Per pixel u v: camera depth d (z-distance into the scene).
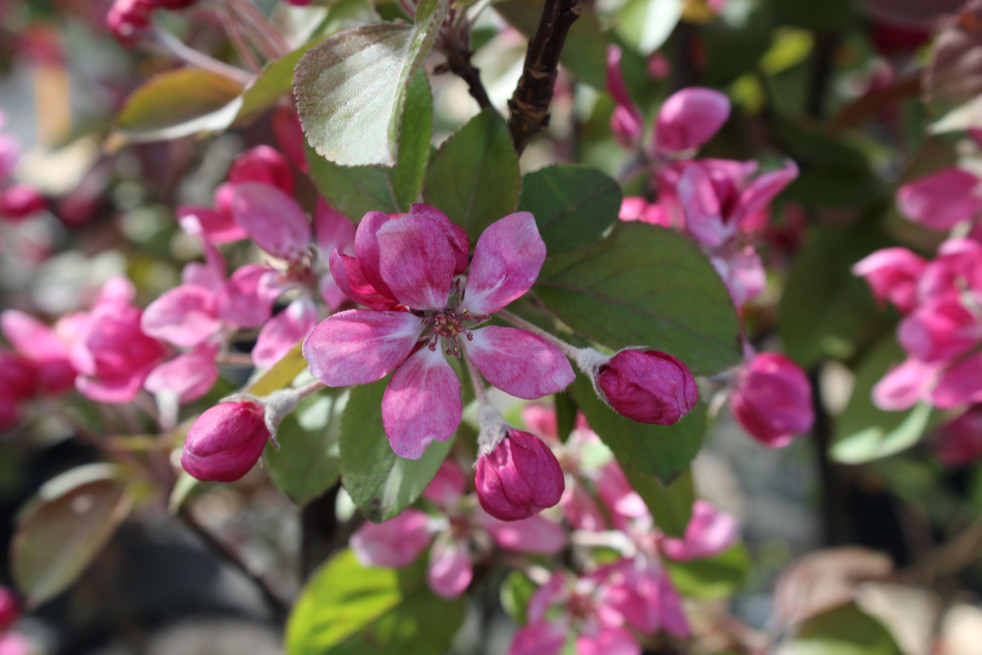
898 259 0.28
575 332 0.21
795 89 0.45
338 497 0.30
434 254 0.19
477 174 0.21
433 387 0.19
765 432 0.25
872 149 0.38
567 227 0.21
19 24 0.64
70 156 0.58
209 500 0.52
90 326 0.26
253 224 0.23
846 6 0.36
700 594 0.32
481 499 0.20
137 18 0.26
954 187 0.29
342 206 0.22
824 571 0.35
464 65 0.22
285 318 0.23
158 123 0.26
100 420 0.32
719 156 0.37
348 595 0.27
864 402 0.31
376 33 0.19
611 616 0.27
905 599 0.56
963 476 0.58
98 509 0.30
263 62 0.29
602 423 0.22
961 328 0.28
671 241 0.22
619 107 0.26
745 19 0.37
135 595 0.59
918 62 0.39
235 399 0.20
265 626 0.59
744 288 0.24
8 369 0.29
